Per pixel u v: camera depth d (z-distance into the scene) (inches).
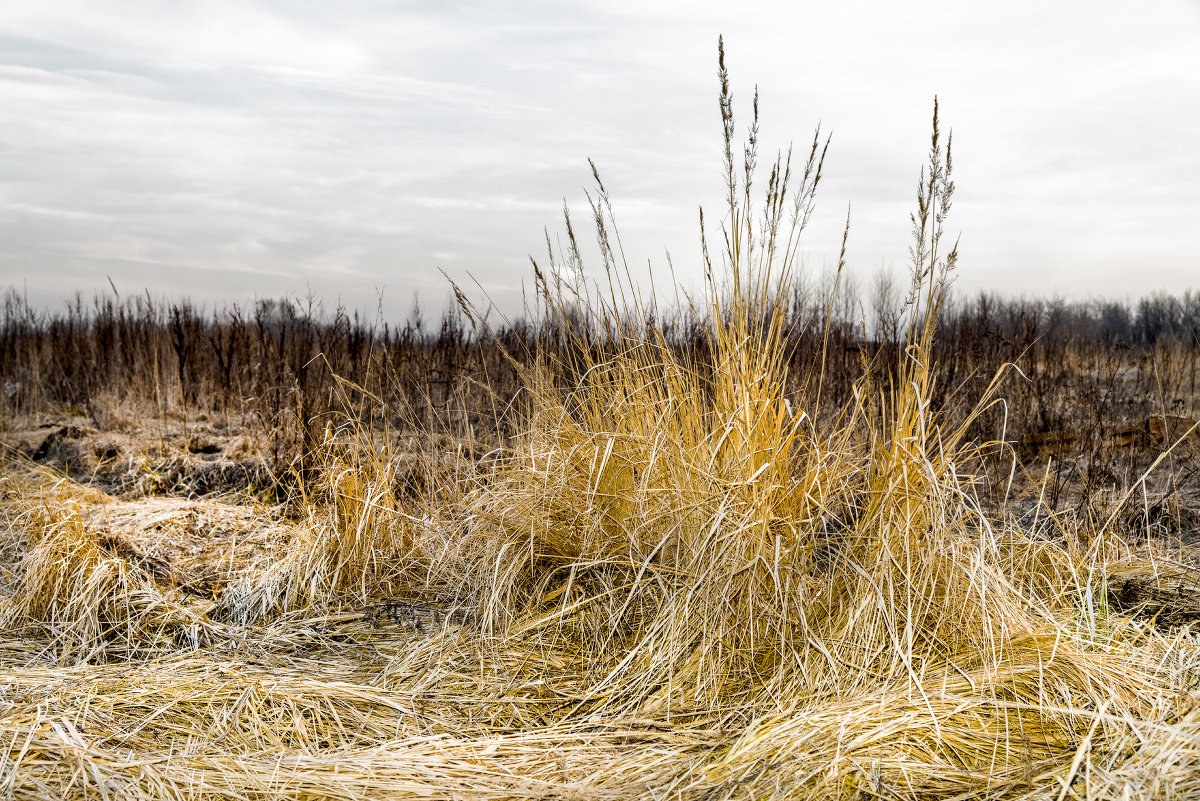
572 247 167.8
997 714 102.0
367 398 247.0
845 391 233.9
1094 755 92.8
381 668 136.1
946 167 131.0
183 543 185.0
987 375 287.3
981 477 207.6
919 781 91.0
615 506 157.9
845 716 103.0
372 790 95.7
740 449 137.6
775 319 143.8
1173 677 111.1
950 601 124.0
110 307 420.8
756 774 95.6
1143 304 668.1
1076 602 142.4
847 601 130.6
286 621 153.7
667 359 153.7
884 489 132.2
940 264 133.0
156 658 136.1
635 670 128.0
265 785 95.0
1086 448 238.4
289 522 203.8
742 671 123.3
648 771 101.8
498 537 161.6
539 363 181.2
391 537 180.1
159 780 94.3
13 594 158.4
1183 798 80.9
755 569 126.6
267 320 369.7
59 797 88.4
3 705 111.0
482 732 114.0
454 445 211.0
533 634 142.6
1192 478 222.7
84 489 217.9
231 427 315.6
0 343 415.8
